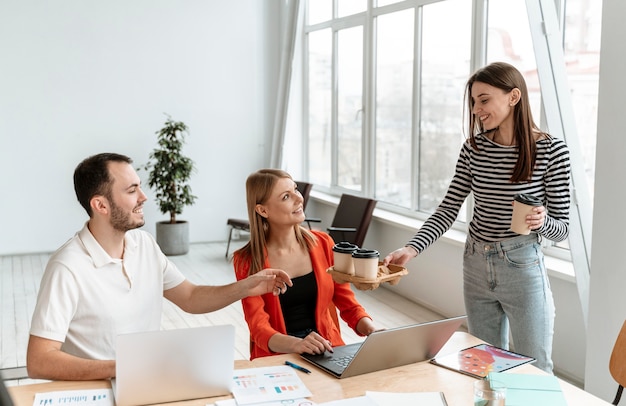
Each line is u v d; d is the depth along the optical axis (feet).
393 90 19.90
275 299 8.29
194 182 25.81
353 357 6.40
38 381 12.02
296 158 26.53
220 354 5.97
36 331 6.68
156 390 5.86
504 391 5.34
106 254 7.25
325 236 8.98
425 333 6.69
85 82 23.82
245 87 25.95
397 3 19.17
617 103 9.66
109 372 6.33
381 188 20.98
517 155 8.54
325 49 24.17
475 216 9.14
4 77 22.89
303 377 6.54
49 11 23.12
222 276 20.93
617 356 7.43
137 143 24.75
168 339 5.77
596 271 10.14
